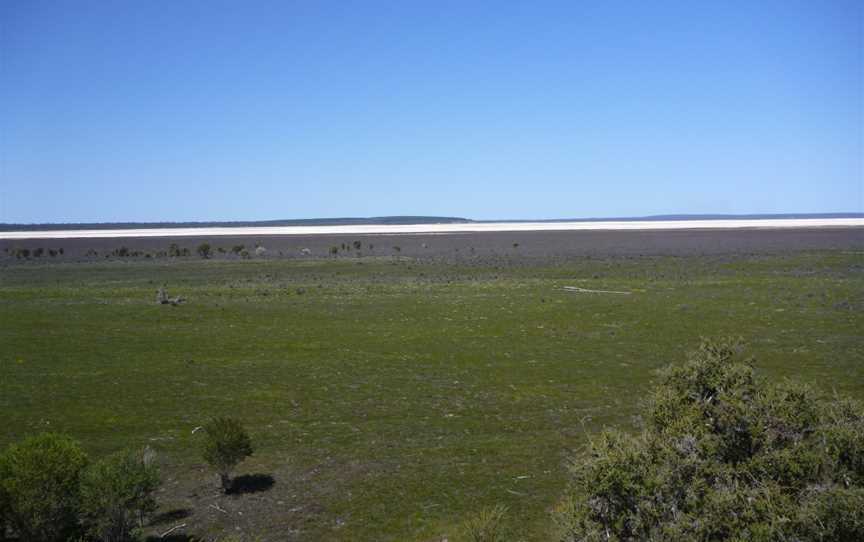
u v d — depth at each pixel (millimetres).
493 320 30312
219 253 81375
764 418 7141
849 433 6645
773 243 83000
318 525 10617
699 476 6797
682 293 37906
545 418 16031
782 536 5988
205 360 22703
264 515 11008
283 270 58188
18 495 9242
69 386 19266
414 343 25422
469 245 92062
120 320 30828
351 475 12641
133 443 14531
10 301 37344
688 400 8031
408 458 13484
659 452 7062
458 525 10375
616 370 20719
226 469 12008
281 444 14453
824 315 29562
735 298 35375
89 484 9531
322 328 28766
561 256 71062
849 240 85125
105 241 109000
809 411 7188
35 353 23766
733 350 8602
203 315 32156
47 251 86625
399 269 58188
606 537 6680
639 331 26984
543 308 33344
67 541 9562
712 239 93375
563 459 13234
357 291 41656
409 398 17953
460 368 21328
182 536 10305
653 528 6445
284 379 20078
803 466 6594
